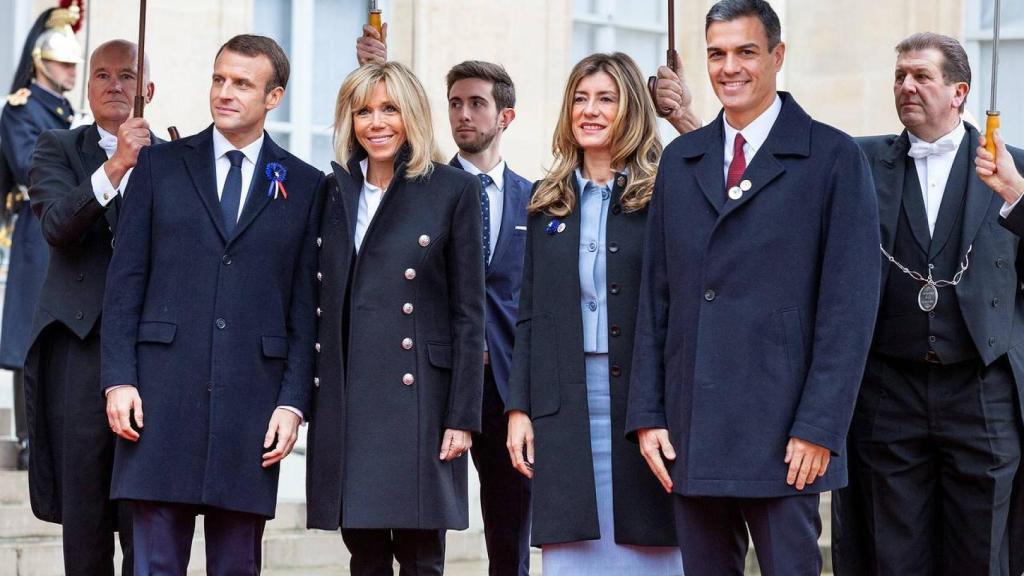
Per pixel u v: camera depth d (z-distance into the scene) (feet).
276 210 22.03
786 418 19.30
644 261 20.71
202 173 22.00
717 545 20.08
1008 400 22.79
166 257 21.70
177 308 21.57
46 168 24.49
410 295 22.00
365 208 22.44
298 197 22.25
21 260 32.81
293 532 33.09
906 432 22.88
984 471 22.66
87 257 23.79
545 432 21.90
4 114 32.91
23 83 33.17
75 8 34.73
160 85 37.42
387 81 22.15
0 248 38.58
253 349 21.65
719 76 20.07
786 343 19.42
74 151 24.64
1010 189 21.90
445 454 22.04
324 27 41.16
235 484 21.40
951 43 22.93
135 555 21.65
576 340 21.90
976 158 21.99
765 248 19.54
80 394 23.67
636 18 45.09
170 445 21.30
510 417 22.33
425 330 22.08
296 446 36.14
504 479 26.05
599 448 21.88
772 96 20.18
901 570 23.08
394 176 22.24
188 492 21.25
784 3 42.88
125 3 37.11
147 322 21.57
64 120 33.30
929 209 22.93
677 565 21.89
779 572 19.30
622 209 22.03
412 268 22.00
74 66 33.45
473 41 40.57
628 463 21.65
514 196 26.94
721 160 20.13
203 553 31.19
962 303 22.43
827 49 42.60
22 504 31.76
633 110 22.22
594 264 22.06
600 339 21.93
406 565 22.66
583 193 22.38
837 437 19.02
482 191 26.71
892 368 22.95
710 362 19.54
